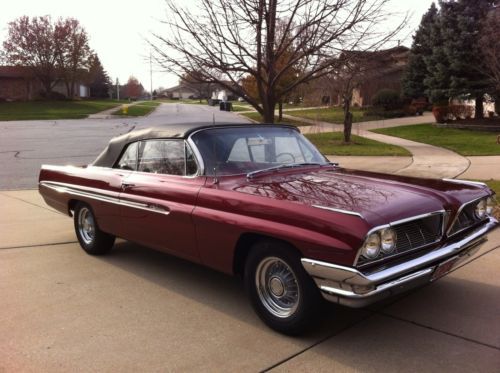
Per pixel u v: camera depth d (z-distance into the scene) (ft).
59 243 22.35
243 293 15.98
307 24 26.14
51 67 221.05
